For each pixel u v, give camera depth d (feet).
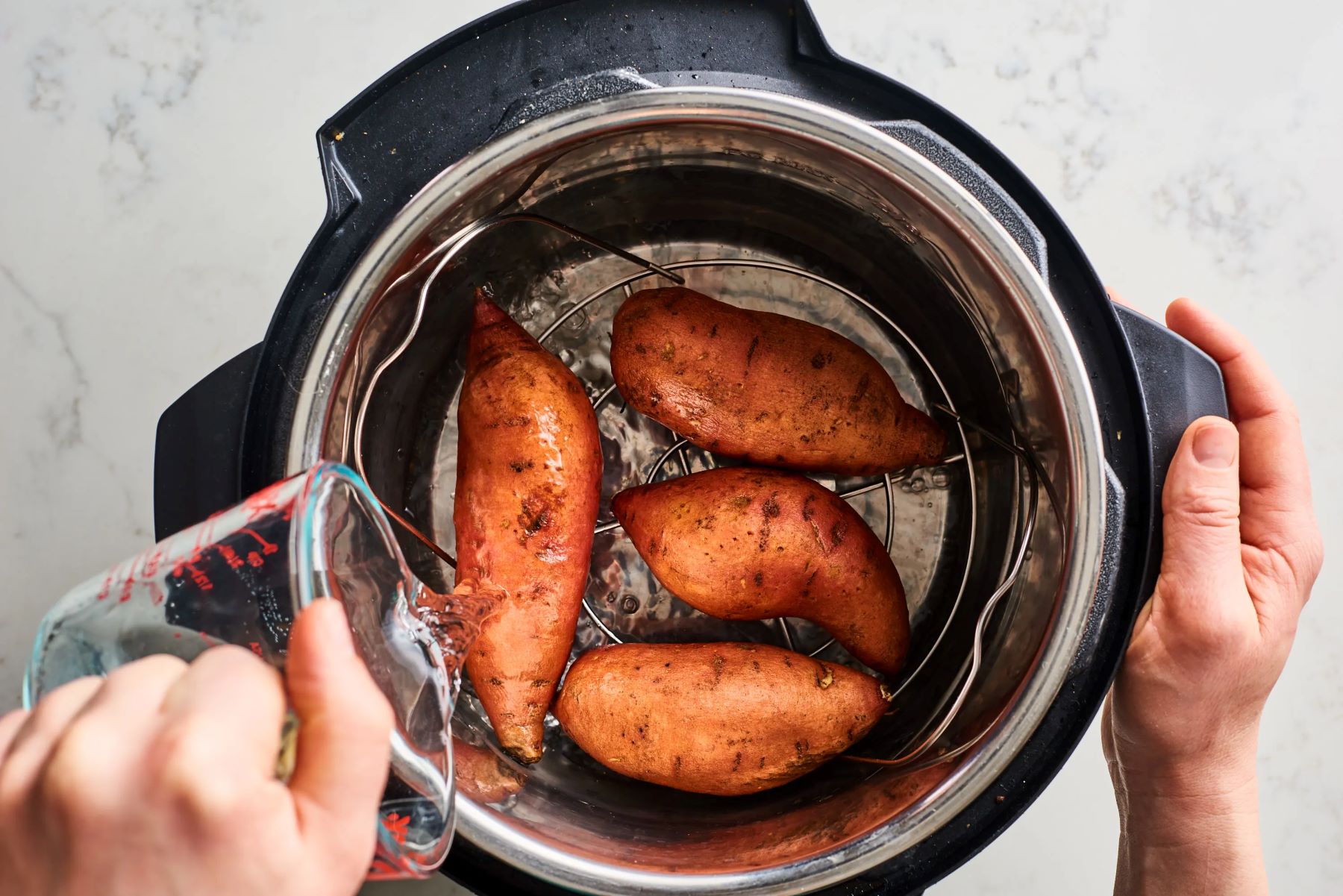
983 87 2.82
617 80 1.61
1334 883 2.90
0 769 1.01
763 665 1.90
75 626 1.24
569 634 1.91
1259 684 1.94
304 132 2.73
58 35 2.72
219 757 0.92
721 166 2.01
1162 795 2.10
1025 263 1.57
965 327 2.06
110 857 0.93
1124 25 2.80
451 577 2.29
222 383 1.59
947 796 1.56
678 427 2.06
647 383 2.02
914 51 2.81
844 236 2.16
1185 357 1.73
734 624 2.28
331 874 1.02
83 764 0.92
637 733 1.89
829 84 1.65
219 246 2.74
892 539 2.33
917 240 1.91
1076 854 2.81
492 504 1.87
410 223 1.55
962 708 1.92
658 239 2.37
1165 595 1.83
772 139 1.70
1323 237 2.84
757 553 1.92
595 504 1.95
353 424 1.79
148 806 0.92
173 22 2.72
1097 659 1.64
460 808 1.58
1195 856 2.09
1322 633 2.92
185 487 1.58
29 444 2.73
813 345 2.01
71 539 2.72
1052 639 1.56
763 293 2.39
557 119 1.55
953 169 1.64
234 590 1.19
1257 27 2.80
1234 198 2.84
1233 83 2.81
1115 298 2.24
